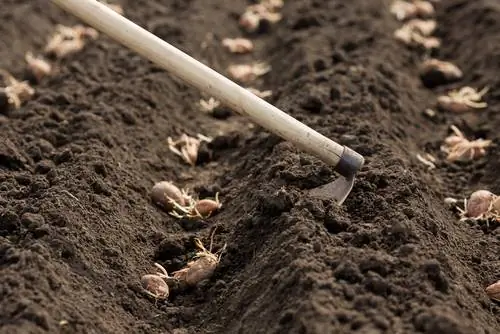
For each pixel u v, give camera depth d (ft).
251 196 6.61
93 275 6.10
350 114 7.24
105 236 6.32
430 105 8.00
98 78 7.95
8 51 8.48
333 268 5.82
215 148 7.43
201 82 6.20
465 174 7.25
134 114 7.45
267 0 9.68
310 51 8.31
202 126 7.75
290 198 6.21
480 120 7.80
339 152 6.25
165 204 6.79
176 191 6.82
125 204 6.64
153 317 6.10
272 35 9.21
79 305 5.86
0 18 8.76
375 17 9.03
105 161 6.80
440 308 5.62
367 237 6.01
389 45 8.45
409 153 7.20
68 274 5.99
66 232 6.14
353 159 6.24
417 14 9.34
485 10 8.87
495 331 5.86
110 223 6.43
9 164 6.73
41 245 5.98
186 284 6.25
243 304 5.95
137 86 7.73
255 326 5.77
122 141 7.15
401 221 6.07
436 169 7.32
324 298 5.64
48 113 7.31
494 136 7.56
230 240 6.32
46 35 8.89
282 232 6.06
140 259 6.38
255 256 6.15
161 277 6.29
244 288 6.01
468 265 6.31
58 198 6.32
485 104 7.91
